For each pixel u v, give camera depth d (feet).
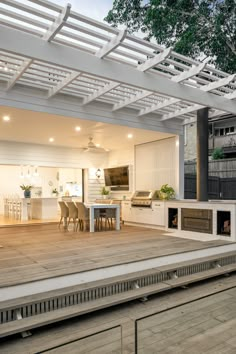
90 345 8.07
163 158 28.81
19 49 11.84
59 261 14.08
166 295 13.23
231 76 16.44
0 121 21.26
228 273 16.58
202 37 30.19
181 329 9.25
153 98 20.68
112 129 24.07
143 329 8.75
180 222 24.52
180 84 17.02
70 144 31.89
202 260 16.01
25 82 17.60
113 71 14.38
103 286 11.85
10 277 11.51
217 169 36.47
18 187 44.32
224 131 46.19
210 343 8.70
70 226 28.60
